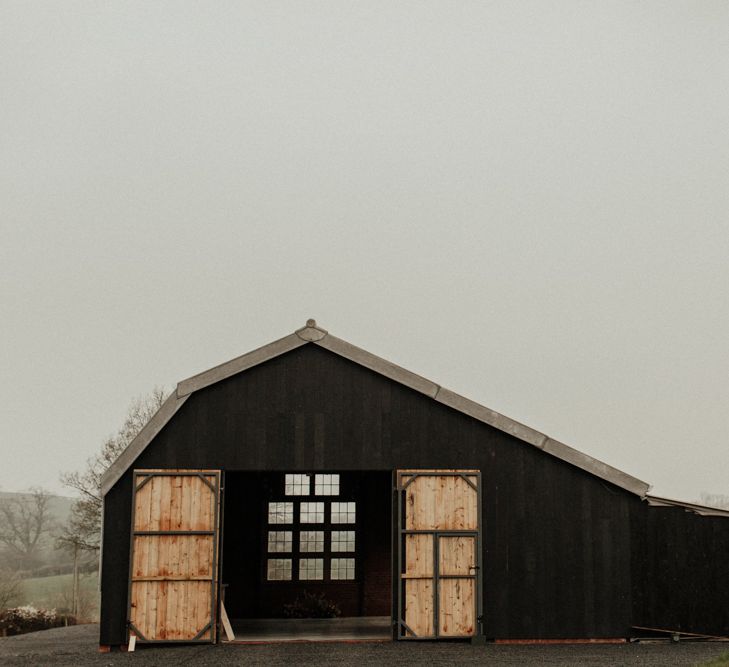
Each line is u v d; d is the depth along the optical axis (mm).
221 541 13195
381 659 11586
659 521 13477
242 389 13500
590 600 13375
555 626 13289
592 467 13609
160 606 12922
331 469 13391
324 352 13680
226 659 11664
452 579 13297
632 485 13547
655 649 12484
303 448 13406
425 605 13227
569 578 13422
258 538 17578
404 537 13359
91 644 14508
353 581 17734
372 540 17812
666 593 13281
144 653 12391
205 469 13273
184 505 13148
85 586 39688
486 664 11094
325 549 17797
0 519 54219
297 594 17562
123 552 13055
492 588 13352
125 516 13156
